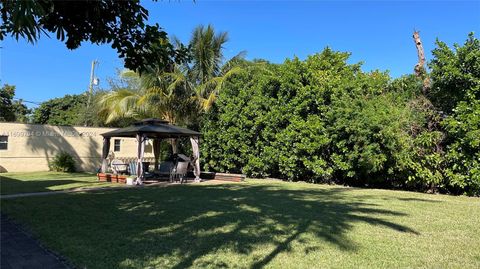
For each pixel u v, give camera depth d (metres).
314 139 14.75
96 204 9.07
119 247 5.27
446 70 11.47
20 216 7.52
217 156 19.28
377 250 5.18
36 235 5.97
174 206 8.80
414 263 4.66
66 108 42.06
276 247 5.31
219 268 4.45
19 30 2.62
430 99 12.77
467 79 11.12
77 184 14.35
